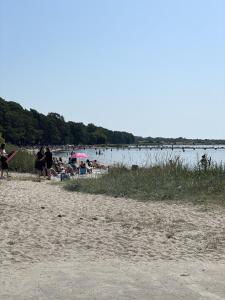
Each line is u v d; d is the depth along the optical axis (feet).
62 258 26.37
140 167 78.07
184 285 20.62
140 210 47.01
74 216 42.04
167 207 49.37
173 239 32.78
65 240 31.58
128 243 31.14
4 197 53.36
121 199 56.24
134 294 19.17
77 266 24.26
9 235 32.55
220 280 21.58
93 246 29.99
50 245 29.89
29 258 26.16
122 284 20.61
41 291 19.47
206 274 22.72
